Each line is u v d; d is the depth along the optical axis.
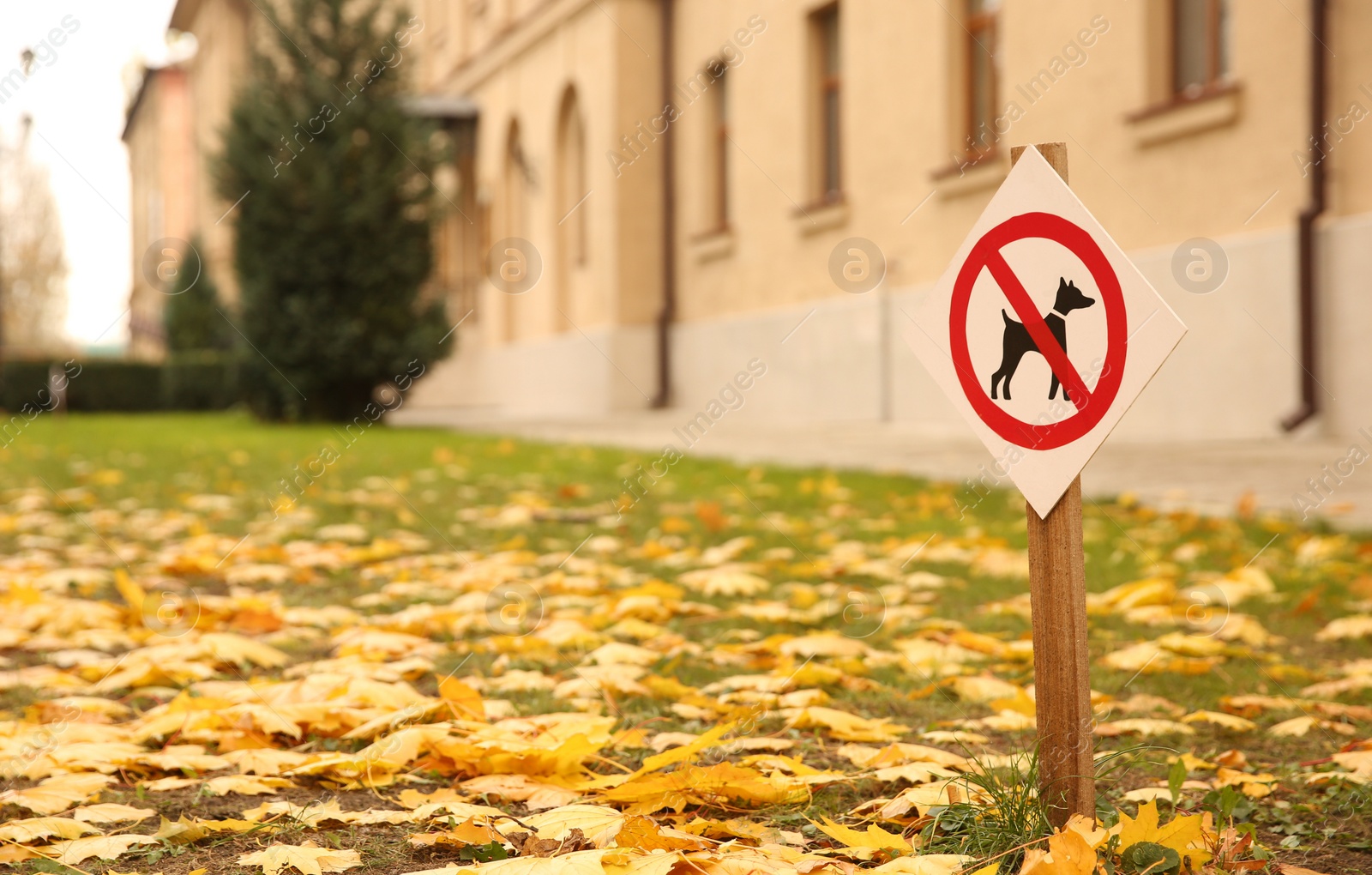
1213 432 9.04
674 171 16.47
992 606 3.61
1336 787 2.01
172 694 2.68
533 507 6.27
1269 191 8.51
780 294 14.20
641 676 2.74
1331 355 8.16
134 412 24.28
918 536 5.04
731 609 3.72
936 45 11.40
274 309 14.52
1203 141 8.98
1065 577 1.62
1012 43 10.63
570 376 18.16
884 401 12.30
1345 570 4.09
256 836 1.79
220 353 24.77
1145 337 1.48
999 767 1.98
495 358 21.78
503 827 1.73
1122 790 2.02
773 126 14.23
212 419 17.97
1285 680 2.80
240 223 14.52
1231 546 4.62
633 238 16.59
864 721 2.30
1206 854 1.57
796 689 2.67
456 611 3.53
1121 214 9.77
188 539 5.42
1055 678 1.64
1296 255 8.28
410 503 6.68
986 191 10.82
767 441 10.80
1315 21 8.06
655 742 2.21
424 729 2.08
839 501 6.43
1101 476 6.85
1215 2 9.02
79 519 6.07
